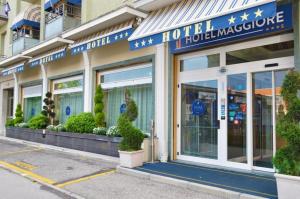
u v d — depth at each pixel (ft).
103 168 28.04
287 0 21.74
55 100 50.39
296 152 16.42
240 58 25.32
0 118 70.08
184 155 29.32
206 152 27.76
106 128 37.17
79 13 47.57
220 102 26.61
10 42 67.67
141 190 20.95
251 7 19.79
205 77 27.81
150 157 29.22
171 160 29.45
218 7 22.53
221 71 26.53
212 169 25.52
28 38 56.65
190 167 26.37
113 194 20.29
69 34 40.01
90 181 23.75
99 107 37.52
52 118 49.29
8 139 52.75
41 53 51.03
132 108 29.07
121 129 27.37
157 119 30.68
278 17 22.16
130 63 35.24
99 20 34.47
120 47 36.47
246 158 24.66
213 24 21.97
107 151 33.35
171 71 30.09
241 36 24.59
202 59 28.30
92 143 35.53
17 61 58.80
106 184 22.74
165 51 30.73
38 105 55.93
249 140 24.40
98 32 37.58
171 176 23.15
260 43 23.90
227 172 24.30
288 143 16.89
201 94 28.30
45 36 51.03
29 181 24.43
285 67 22.48
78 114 42.42
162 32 25.53
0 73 68.18
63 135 40.60
